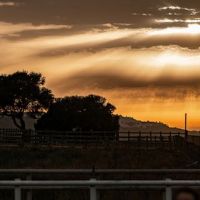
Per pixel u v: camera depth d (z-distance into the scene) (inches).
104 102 5925.2
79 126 5590.6
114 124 5846.5
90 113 5649.6
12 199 930.7
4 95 5969.5
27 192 834.2
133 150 3304.6
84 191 892.6
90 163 2815.0
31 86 6003.9
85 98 5826.8
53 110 5644.7
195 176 995.9
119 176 959.0
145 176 991.6
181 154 3260.3
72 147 3479.3
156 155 3181.6
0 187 736.3
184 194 390.6
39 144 3666.3
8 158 3139.8
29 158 3157.0
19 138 3794.3
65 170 851.4
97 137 3838.6
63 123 5590.6
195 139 3831.2
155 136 3715.6
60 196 901.2
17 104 5994.1
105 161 2950.3
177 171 869.8
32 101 6013.8
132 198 871.7
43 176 1005.8
